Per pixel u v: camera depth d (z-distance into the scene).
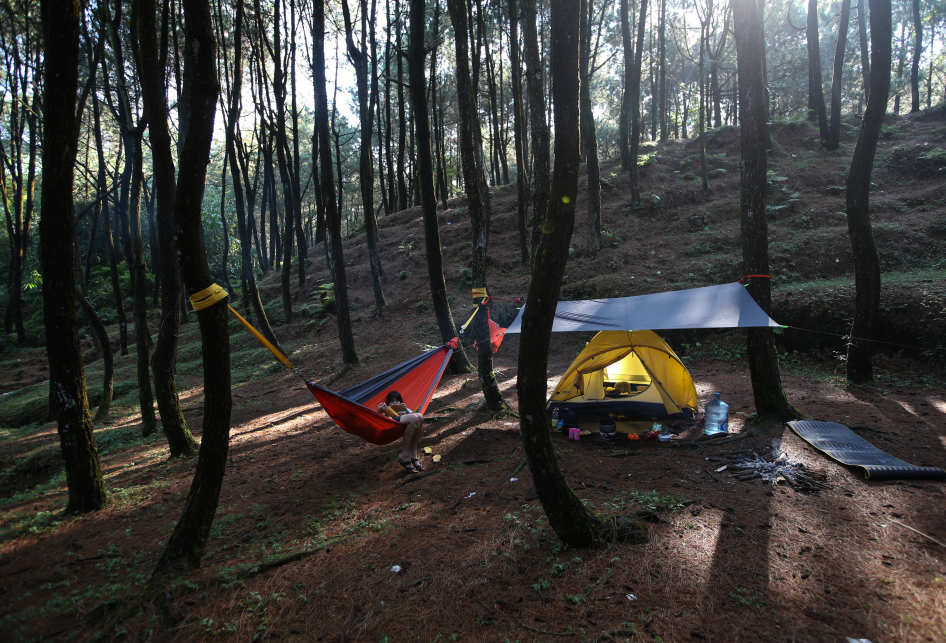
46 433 10.05
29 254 24.56
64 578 3.78
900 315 9.17
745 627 2.72
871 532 3.64
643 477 4.95
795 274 12.20
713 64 19.62
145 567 3.84
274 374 12.96
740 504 4.20
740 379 9.22
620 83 28.17
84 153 21.33
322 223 21.78
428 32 18.95
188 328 19.03
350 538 4.03
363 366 12.02
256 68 18.00
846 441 5.37
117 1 9.25
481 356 7.52
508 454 5.86
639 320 6.50
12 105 17.14
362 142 14.56
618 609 2.91
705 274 13.07
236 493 5.46
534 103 6.79
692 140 20.66
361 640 2.79
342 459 6.32
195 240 3.70
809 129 19.27
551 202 3.41
